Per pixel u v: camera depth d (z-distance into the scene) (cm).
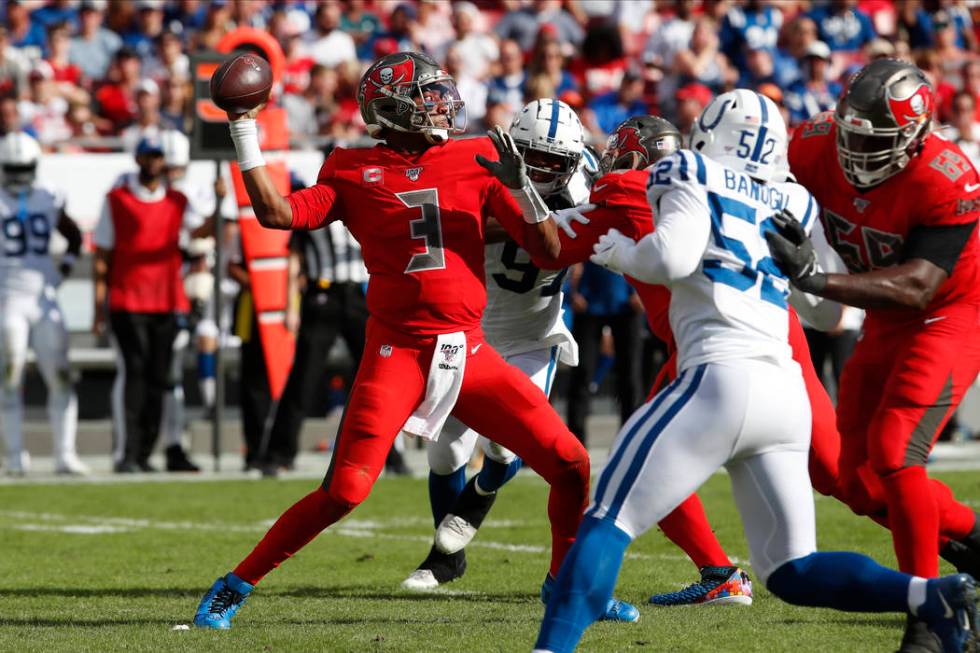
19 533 2780
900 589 1352
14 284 3738
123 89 4859
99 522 2933
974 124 4919
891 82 1578
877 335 1722
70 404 3819
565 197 2041
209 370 4200
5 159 3678
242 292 3709
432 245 1691
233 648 1581
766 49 4956
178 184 3894
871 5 5603
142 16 5225
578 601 1362
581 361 3728
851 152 1612
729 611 1862
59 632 1703
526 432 1717
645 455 1370
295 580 2214
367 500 3262
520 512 3028
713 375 1375
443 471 2183
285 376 3672
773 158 1474
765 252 1430
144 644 1611
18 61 4825
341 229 3575
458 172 1703
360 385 1711
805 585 1379
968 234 1620
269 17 5353
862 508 1739
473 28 5275
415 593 2067
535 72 4859
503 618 1806
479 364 1723
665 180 1412
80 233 3834
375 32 5328
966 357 1675
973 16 5862
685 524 1933
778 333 1411
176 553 2506
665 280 1391
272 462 3678
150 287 3694
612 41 5269
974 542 1697
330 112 4594
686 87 4616
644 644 1605
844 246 1728
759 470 1392
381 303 1712
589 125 4606
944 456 4056
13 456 3791
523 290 2073
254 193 1661
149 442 3794
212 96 1647
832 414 1784
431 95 1691
